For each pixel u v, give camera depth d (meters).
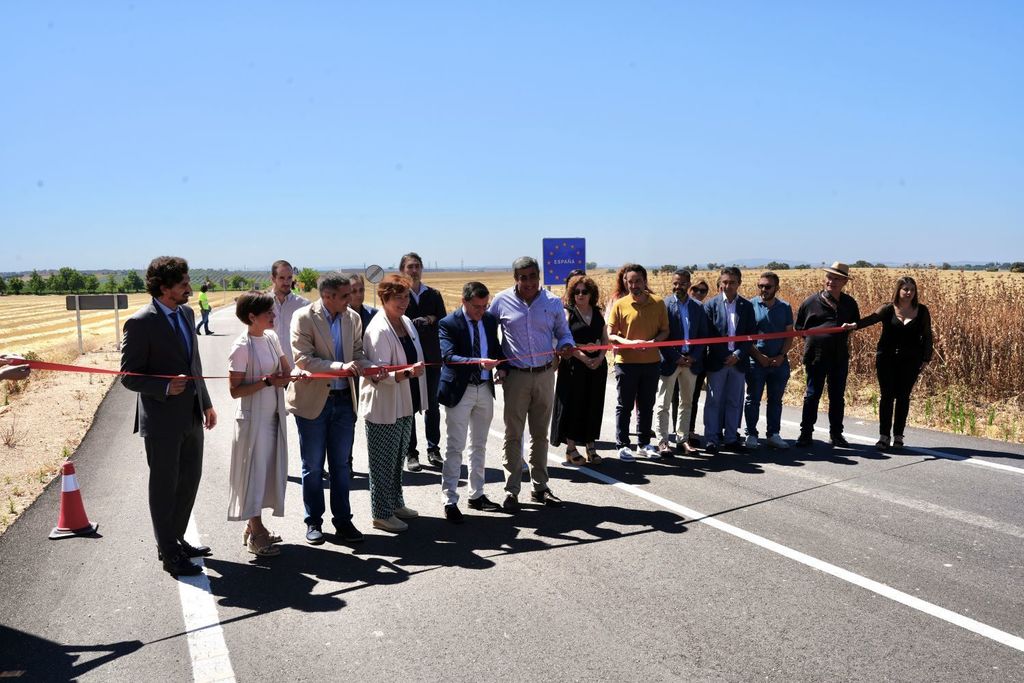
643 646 3.78
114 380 14.49
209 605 4.33
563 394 7.38
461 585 4.57
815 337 7.97
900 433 7.93
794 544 5.17
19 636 3.97
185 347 4.77
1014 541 5.18
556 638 3.88
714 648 3.75
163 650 3.81
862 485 6.58
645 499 6.31
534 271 6.02
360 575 4.76
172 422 4.66
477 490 6.12
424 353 7.54
